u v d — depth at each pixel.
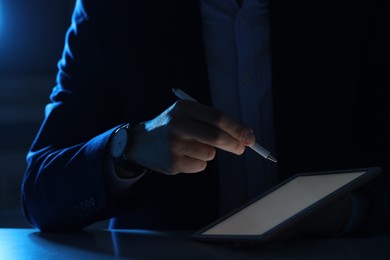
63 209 1.27
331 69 1.44
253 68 1.51
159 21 1.51
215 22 1.52
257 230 1.02
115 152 1.16
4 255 0.97
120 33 1.52
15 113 5.64
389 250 0.97
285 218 1.02
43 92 5.73
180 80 1.47
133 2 1.53
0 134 5.66
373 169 1.02
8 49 5.67
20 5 5.66
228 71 1.52
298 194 1.10
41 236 1.23
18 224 4.94
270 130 1.51
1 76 5.68
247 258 0.91
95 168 1.20
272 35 1.44
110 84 1.55
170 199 1.49
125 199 1.22
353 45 1.45
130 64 1.52
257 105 1.51
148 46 1.51
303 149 1.42
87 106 1.49
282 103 1.43
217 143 1.01
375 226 1.13
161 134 1.06
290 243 1.06
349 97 1.44
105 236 1.20
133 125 1.16
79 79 1.53
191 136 1.02
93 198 1.22
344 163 1.42
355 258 0.90
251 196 1.51
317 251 0.97
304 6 1.45
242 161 1.51
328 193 1.03
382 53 1.45
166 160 1.07
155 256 0.94
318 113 1.43
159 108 1.51
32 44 5.70
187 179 1.47
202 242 1.08
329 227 1.10
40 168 1.34
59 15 5.70
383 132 1.44
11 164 5.66
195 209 1.47
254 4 1.50
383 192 1.15
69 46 1.57
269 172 1.50
